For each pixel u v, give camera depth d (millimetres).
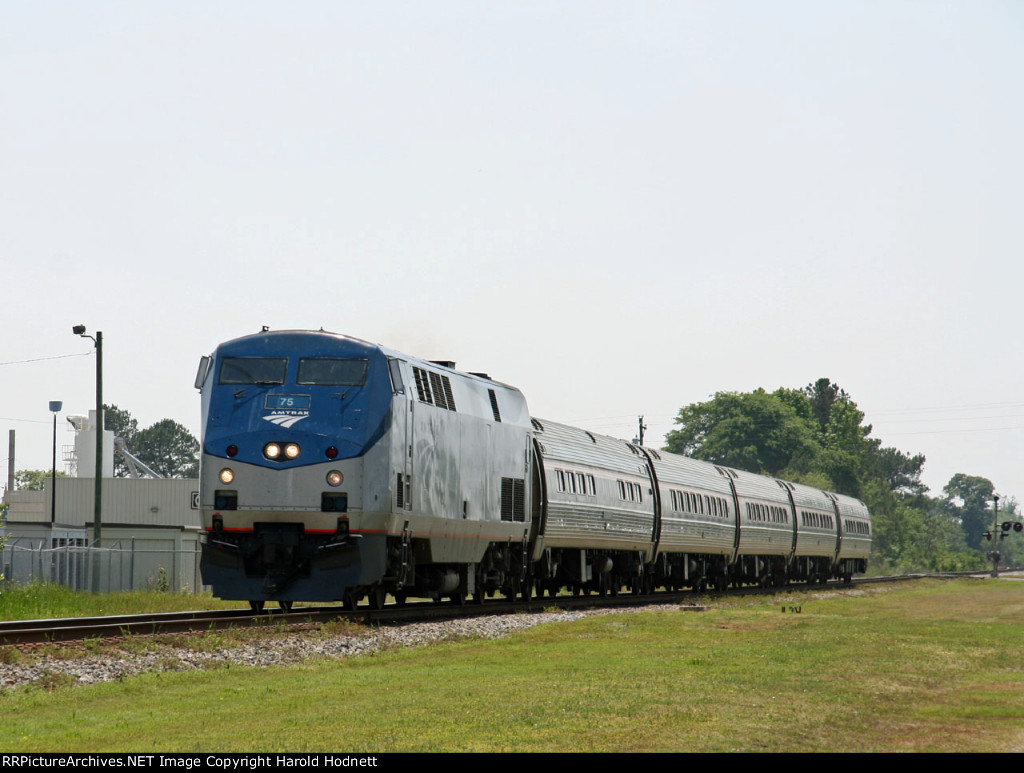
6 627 39656
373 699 29875
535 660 41219
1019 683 35812
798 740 24375
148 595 71438
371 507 48031
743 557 115938
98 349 87188
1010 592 115688
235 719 26391
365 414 48344
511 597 67562
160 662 35562
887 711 29062
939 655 44656
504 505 63688
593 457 81125
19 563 85125
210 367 49719
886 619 68250
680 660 41375
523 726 25344
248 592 48000
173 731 24672
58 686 31125
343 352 49125
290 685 32969
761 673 37031
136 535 106250
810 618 68125
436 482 54281
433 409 54188
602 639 50594
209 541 48000
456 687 32562
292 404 48312
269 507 47500
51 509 122188
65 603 62031
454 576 58219
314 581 47594
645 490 89312
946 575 191250
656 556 91812
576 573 78438
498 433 63250
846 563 154625
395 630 47312
